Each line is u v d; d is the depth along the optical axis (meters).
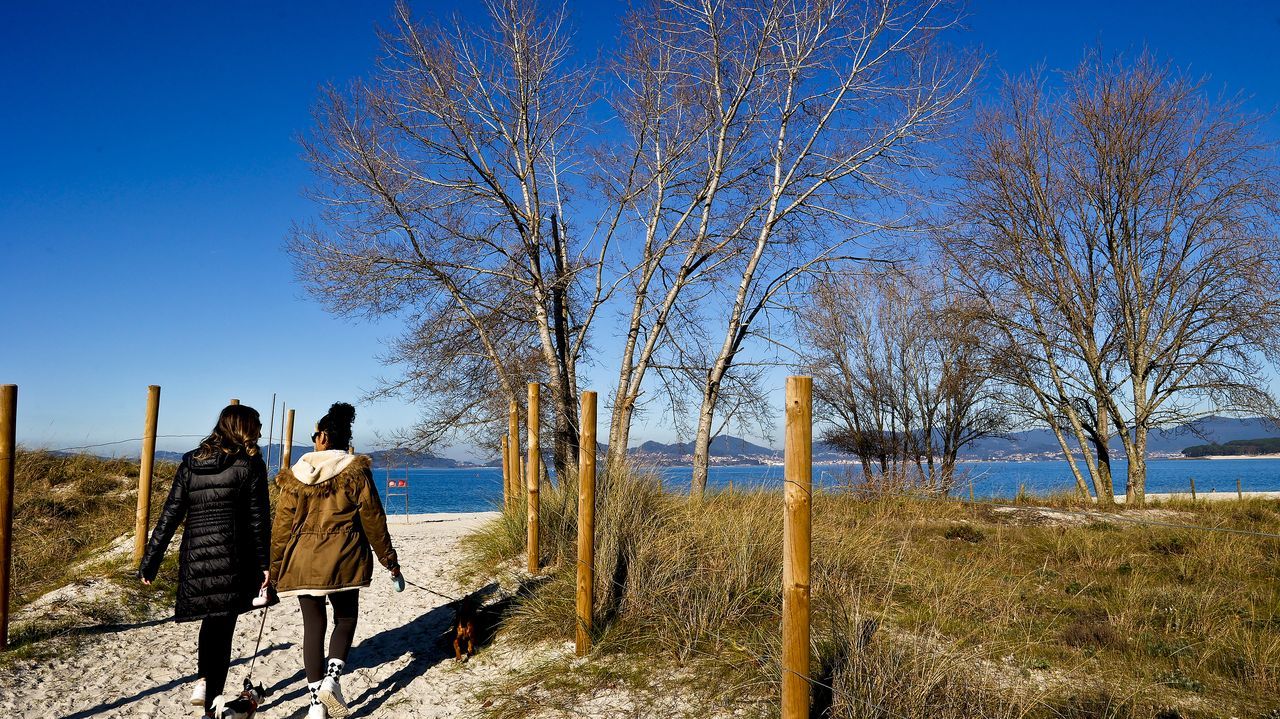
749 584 5.78
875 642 4.14
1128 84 23.47
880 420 26.66
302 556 4.14
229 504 4.11
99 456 13.18
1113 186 24.11
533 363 15.51
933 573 7.21
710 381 16.38
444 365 15.35
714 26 15.21
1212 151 22.33
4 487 5.15
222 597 4.02
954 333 24.73
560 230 16.23
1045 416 25.09
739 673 4.47
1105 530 12.11
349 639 4.28
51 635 5.40
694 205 15.97
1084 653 5.34
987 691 3.96
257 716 4.34
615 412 15.67
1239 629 6.11
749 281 16.16
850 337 26.52
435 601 6.83
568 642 5.27
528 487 7.29
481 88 14.88
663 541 6.29
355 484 4.25
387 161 14.21
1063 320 24.47
